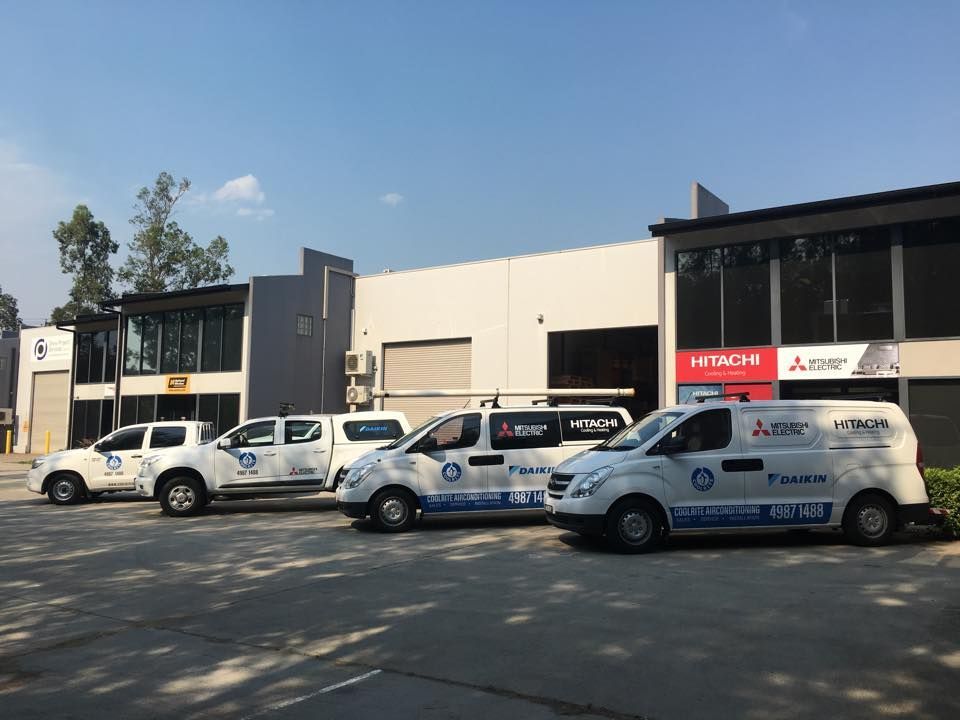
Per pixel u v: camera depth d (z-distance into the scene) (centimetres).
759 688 496
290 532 1255
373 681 530
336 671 553
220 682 538
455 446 1250
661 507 995
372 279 2700
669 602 722
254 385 2505
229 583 865
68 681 549
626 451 1016
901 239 1686
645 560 942
